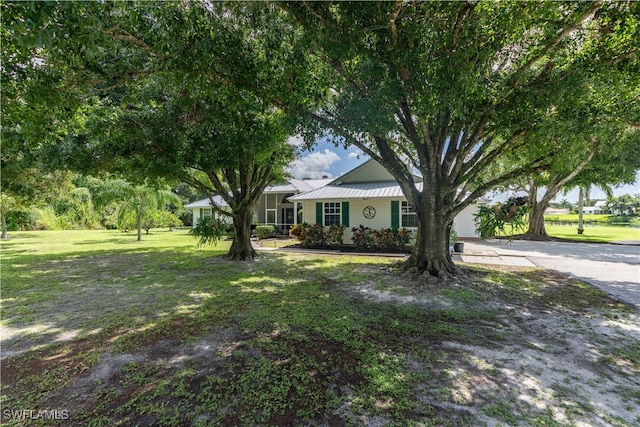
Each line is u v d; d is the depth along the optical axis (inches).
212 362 121.0
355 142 272.1
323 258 415.2
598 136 208.5
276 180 465.7
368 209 568.1
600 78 183.9
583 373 114.6
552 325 164.1
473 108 220.8
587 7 157.2
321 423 86.4
